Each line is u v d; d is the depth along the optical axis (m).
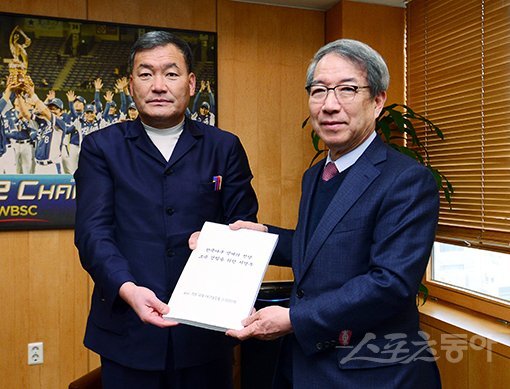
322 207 1.27
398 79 2.95
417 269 1.09
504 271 2.30
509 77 2.19
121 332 1.35
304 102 2.99
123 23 2.65
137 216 1.37
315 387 1.16
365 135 1.23
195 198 1.40
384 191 1.13
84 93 2.60
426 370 1.22
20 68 2.50
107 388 1.39
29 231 2.57
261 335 1.15
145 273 1.35
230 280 1.26
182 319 1.19
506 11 2.21
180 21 2.76
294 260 1.28
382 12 2.92
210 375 1.46
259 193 2.94
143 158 1.40
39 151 2.54
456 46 2.52
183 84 1.38
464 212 2.47
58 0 2.56
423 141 2.77
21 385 2.58
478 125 2.38
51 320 2.62
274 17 2.93
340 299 1.08
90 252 1.31
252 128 2.91
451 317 2.39
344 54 1.18
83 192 1.42
